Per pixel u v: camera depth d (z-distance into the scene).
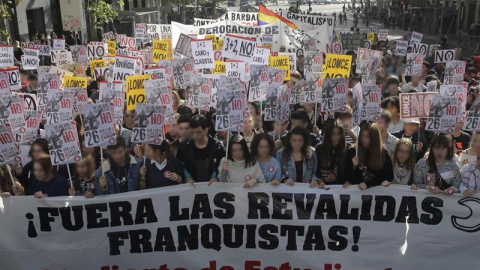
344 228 6.46
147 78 8.20
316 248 6.50
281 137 7.76
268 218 6.47
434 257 6.41
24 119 7.35
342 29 59.44
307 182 6.76
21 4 28.42
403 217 6.39
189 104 9.20
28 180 7.12
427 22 53.06
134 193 6.41
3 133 6.32
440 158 6.39
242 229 6.50
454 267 6.39
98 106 6.35
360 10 91.81
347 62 9.40
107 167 6.61
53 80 8.79
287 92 7.68
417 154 8.30
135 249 6.50
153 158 6.58
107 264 6.51
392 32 54.66
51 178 6.56
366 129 6.35
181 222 6.48
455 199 6.28
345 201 6.42
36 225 6.39
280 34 17.11
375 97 7.54
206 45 10.78
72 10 27.02
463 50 38.56
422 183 6.57
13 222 6.36
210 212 6.47
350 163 6.60
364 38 20.11
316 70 11.39
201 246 6.54
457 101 6.70
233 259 6.57
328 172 6.74
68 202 6.36
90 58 15.38
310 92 8.70
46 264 6.45
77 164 6.80
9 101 7.20
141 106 6.44
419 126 8.26
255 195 6.43
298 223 6.46
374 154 6.32
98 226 6.44
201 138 6.88
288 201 6.44
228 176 6.54
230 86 6.55
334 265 6.50
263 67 8.40
